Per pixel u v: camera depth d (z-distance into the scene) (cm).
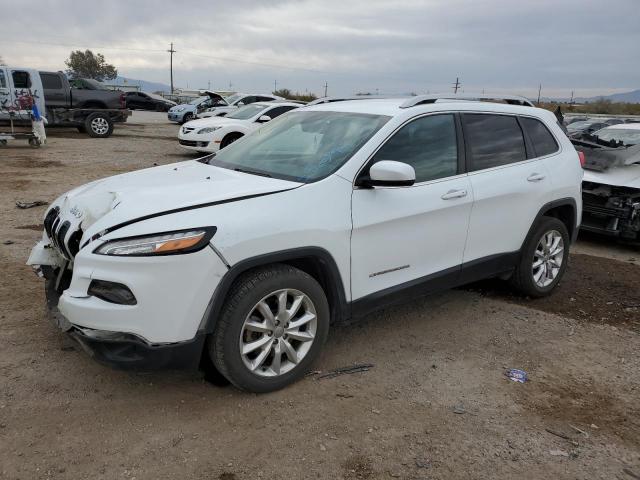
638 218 714
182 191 339
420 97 424
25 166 1196
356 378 365
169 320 295
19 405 315
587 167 762
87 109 1920
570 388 367
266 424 310
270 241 318
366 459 286
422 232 400
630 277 622
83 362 364
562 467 287
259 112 1481
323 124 424
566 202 520
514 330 455
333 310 366
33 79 1781
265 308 326
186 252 292
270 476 270
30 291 476
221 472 271
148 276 289
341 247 352
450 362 394
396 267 390
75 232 324
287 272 331
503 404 343
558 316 492
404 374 373
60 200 386
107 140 1862
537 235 496
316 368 375
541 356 411
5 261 550
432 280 416
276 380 338
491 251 461
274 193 334
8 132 1750
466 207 426
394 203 379
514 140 483
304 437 300
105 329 293
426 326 454
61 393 329
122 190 350
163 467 272
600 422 329
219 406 325
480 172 443
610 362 407
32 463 270
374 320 461
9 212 765
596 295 554
